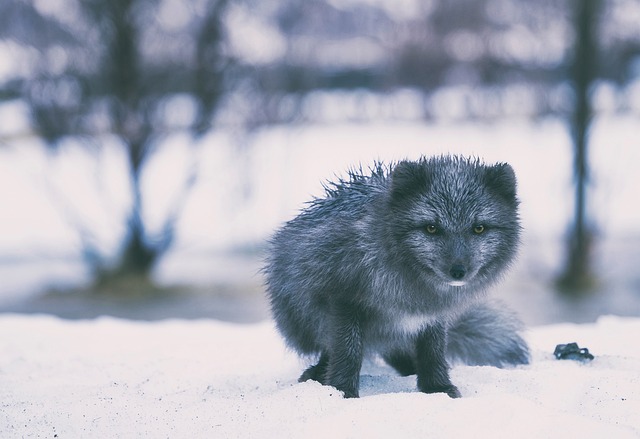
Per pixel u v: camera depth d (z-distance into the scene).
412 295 5.42
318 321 5.90
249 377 6.33
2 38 19.14
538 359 7.10
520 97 24.19
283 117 21.59
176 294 17.77
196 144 19.64
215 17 19.41
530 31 22.16
